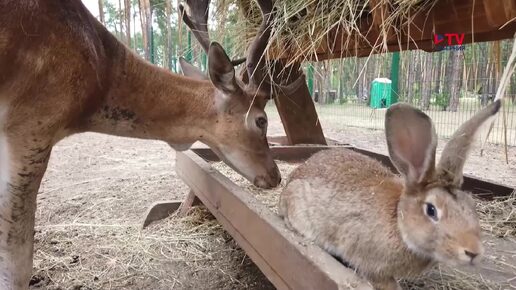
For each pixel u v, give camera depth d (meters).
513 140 2.31
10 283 0.77
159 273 0.92
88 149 2.32
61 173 1.76
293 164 1.38
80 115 0.83
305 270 0.51
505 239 0.86
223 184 0.83
